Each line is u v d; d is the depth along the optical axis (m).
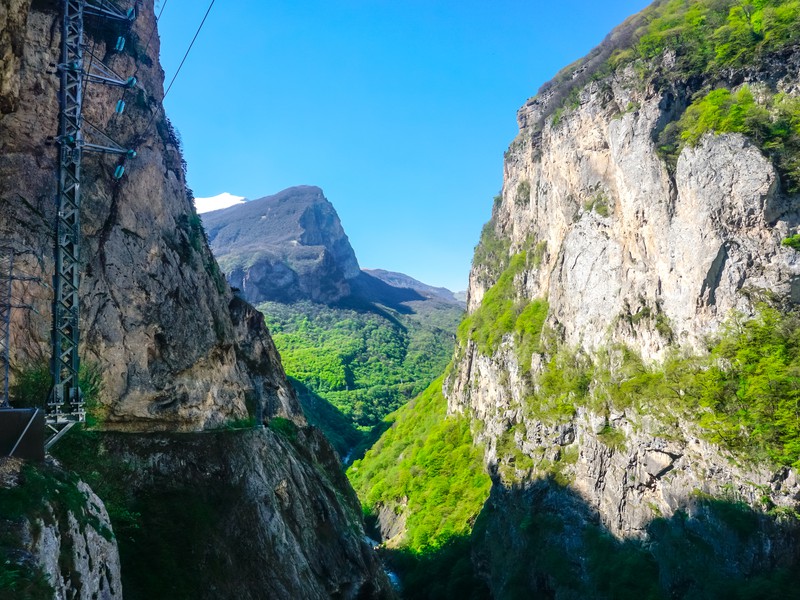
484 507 68.62
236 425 29.05
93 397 21.12
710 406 42.81
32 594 10.17
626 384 51.41
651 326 51.50
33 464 13.90
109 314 22.67
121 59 25.97
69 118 20.48
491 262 106.62
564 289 66.12
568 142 69.75
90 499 15.27
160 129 28.48
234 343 32.44
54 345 18.12
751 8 55.41
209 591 19.94
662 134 53.59
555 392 61.59
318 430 45.34
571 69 87.31
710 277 46.78
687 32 58.12
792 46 49.56
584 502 52.31
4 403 15.44
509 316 82.06
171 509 21.55
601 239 60.41
